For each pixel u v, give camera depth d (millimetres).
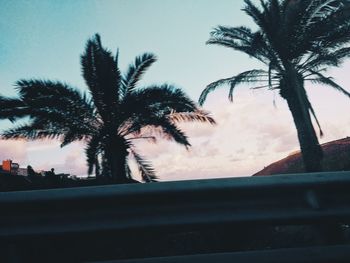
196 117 12242
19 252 1305
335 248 1362
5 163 19484
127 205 1338
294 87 13883
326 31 12445
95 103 12273
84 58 12047
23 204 1266
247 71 15664
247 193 1380
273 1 13305
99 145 12789
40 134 11773
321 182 1371
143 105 11688
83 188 1305
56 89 10977
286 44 13195
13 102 10508
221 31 15188
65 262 2832
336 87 15367
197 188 1327
